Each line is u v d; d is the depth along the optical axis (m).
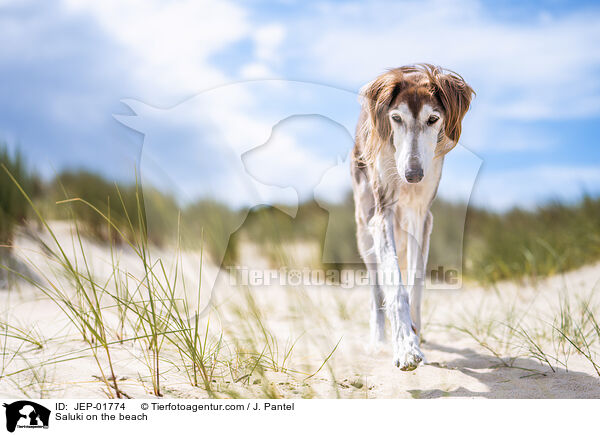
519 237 6.09
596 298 4.38
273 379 2.49
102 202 5.43
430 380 2.62
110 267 4.35
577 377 2.62
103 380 2.29
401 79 2.69
